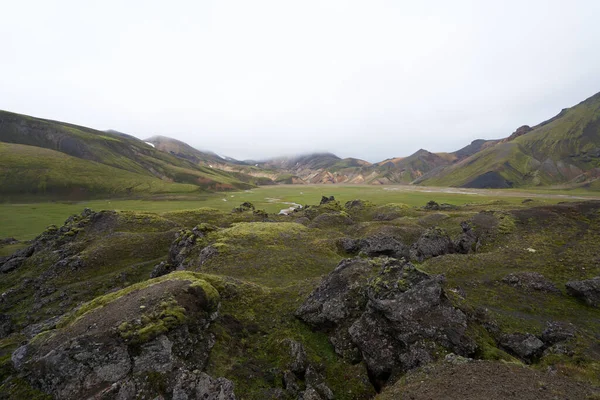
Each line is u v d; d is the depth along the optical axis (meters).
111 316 24.66
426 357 24.72
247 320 31.91
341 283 34.25
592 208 75.19
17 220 123.88
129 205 180.88
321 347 29.64
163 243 76.44
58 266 65.56
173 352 23.12
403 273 30.52
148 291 28.20
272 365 26.42
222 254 58.72
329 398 23.66
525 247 60.34
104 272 65.12
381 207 126.69
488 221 77.50
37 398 20.78
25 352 23.02
